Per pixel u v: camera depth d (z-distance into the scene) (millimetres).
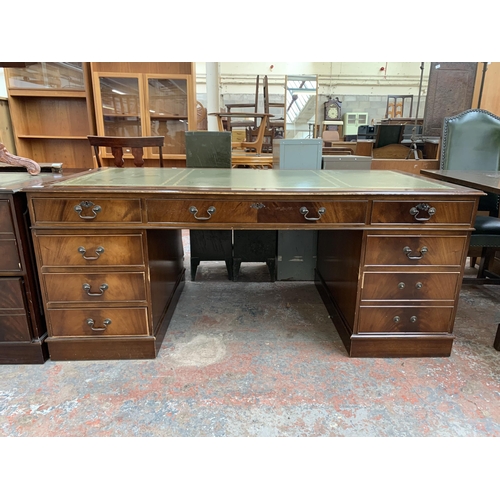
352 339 1639
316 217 1496
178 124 4156
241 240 2492
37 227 1454
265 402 1375
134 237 1502
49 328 1580
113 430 1237
